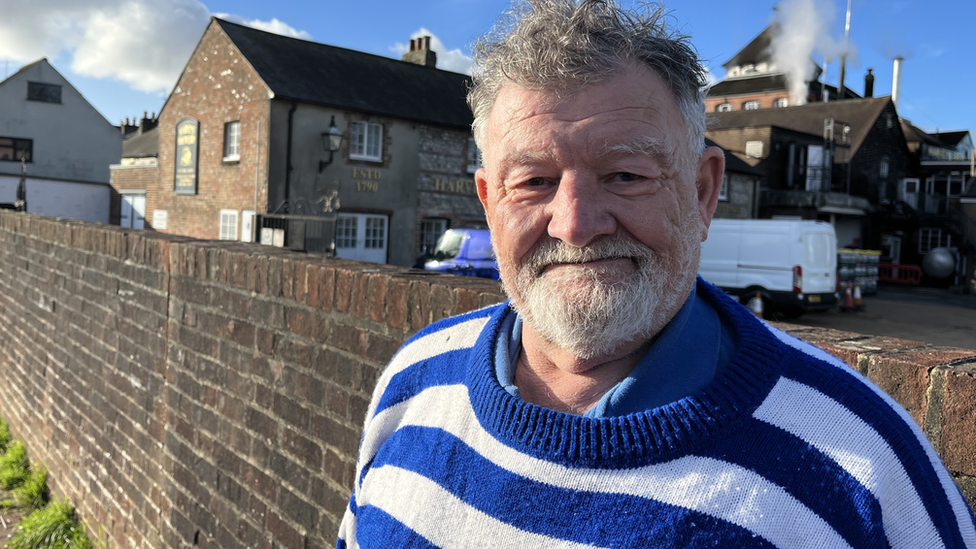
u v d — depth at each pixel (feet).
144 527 13.15
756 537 2.84
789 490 2.90
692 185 3.59
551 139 3.36
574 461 3.26
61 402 17.71
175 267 12.21
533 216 3.53
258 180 57.98
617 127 3.28
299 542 8.91
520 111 3.48
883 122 109.91
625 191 3.34
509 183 3.60
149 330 13.14
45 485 18.43
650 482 3.07
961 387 3.96
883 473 2.89
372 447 4.79
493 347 4.20
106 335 15.08
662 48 3.39
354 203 60.90
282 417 9.32
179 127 69.77
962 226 98.53
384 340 7.61
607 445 3.18
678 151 3.45
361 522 4.44
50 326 18.65
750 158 99.76
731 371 3.20
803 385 3.14
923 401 4.14
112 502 14.55
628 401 3.38
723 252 49.39
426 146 65.82
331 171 59.57
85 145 114.11
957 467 3.97
